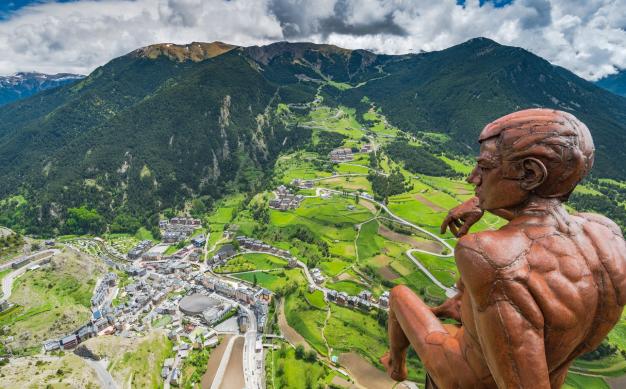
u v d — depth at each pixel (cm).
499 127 900
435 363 1009
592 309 788
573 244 807
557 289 750
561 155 811
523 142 844
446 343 1004
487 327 778
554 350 797
